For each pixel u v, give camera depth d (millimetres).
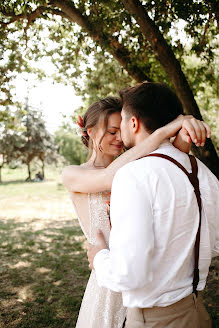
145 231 970
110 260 1019
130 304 1072
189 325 1096
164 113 1172
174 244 1044
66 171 1495
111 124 1557
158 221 1015
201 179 1145
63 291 4121
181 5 3855
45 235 7352
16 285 4324
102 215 1525
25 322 3338
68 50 5992
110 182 1286
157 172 1042
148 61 5496
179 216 1039
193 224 1076
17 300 3861
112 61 6715
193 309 1112
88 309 1628
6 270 4914
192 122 1095
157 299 1057
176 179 1062
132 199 994
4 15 4148
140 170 1048
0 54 4969
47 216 10273
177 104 1211
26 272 4832
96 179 1339
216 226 1166
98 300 1546
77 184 1428
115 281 986
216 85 6812
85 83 6969
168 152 1132
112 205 1042
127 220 980
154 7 4062
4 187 23062
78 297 3926
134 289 1042
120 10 4375
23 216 10312
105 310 1532
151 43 3988
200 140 1077
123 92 1244
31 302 3803
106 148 1594
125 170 1061
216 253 1211
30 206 12703
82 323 1680
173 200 1026
